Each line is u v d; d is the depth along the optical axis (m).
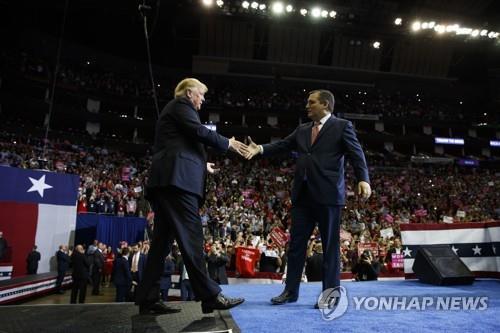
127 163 30.27
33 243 13.72
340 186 3.42
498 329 2.30
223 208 21.86
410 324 2.42
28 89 32.16
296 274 3.44
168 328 2.15
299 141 3.72
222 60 40.19
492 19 33.41
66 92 33.75
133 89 38.50
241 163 34.19
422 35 36.50
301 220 3.52
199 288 2.48
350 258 13.51
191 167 2.65
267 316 2.65
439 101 46.50
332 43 40.62
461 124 44.22
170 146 2.69
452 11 33.50
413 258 6.46
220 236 17.94
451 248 5.95
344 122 3.55
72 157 27.17
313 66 41.03
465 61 43.53
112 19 35.22
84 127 36.09
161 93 39.28
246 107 40.19
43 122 33.75
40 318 2.39
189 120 2.67
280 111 40.88
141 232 18.34
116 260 10.88
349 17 33.78
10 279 11.62
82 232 17.59
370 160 38.69
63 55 35.97
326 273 3.27
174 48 40.69
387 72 42.34
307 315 2.70
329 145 3.50
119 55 40.59
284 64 40.69
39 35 34.06
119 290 10.68
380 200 27.61
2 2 30.58
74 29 36.38
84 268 11.84
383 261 13.59
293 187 3.64
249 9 32.91
